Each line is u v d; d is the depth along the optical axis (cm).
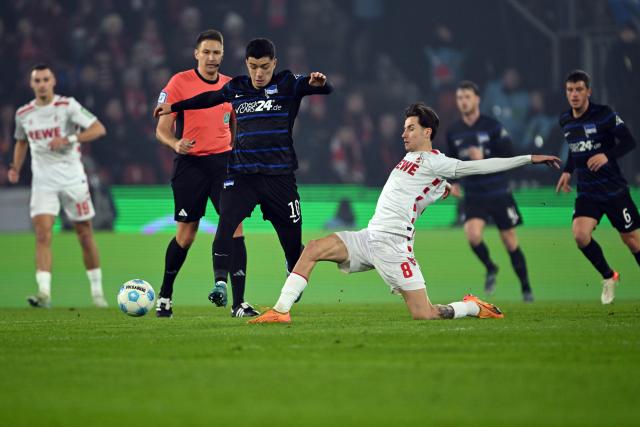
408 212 2917
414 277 2955
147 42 10831
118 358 2120
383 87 11488
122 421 1478
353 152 10700
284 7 11588
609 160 3891
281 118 3077
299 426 1432
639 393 1677
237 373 1897
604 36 10544
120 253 7644
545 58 10969
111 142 10331
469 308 3053
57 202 4400
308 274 2920
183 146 3150
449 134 5131
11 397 1675
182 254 3384
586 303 4247
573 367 1952
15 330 2811
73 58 10706
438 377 1838
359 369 1936
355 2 11700
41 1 10838
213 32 3359
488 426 1420
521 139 10381
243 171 3088
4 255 7481
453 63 11306
